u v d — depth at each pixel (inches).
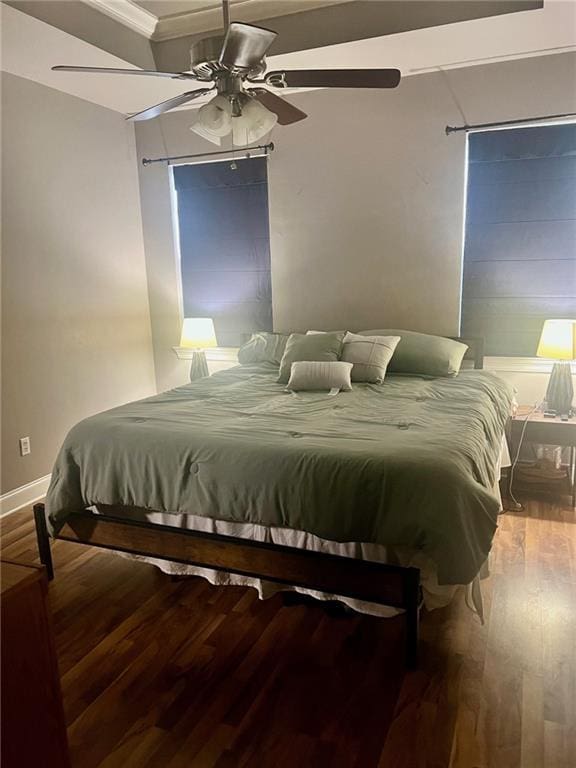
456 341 146.9
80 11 114.9
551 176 136.7
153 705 70.3
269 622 87.2
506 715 66.9
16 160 132.8
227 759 62.0
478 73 137.3
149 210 180.1
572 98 130.7
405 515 74.9
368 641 81.9
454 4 112.0
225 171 168.2
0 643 34.2
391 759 61.2
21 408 137.2
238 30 73.2
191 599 94.2
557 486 129.6
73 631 86.0
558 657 77.1
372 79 90.4
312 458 81.0
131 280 177.6
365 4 118.3
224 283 178.1
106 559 108.4
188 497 87.7
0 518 129.4
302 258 164.7
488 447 97.0
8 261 132.0
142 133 175.5
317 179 158.6
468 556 73.4
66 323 150.9
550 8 106.0
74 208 151.9
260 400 119.3
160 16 129.0
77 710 69.7
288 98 156.9
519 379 148.0
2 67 127.4
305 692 71.8
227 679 74.6
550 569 100.0
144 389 186.1
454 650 79.0
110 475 93.9
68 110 148.0
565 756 61.1
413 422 98.1
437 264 150.4
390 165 150.3
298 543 84.1
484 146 140.1
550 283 141.6
